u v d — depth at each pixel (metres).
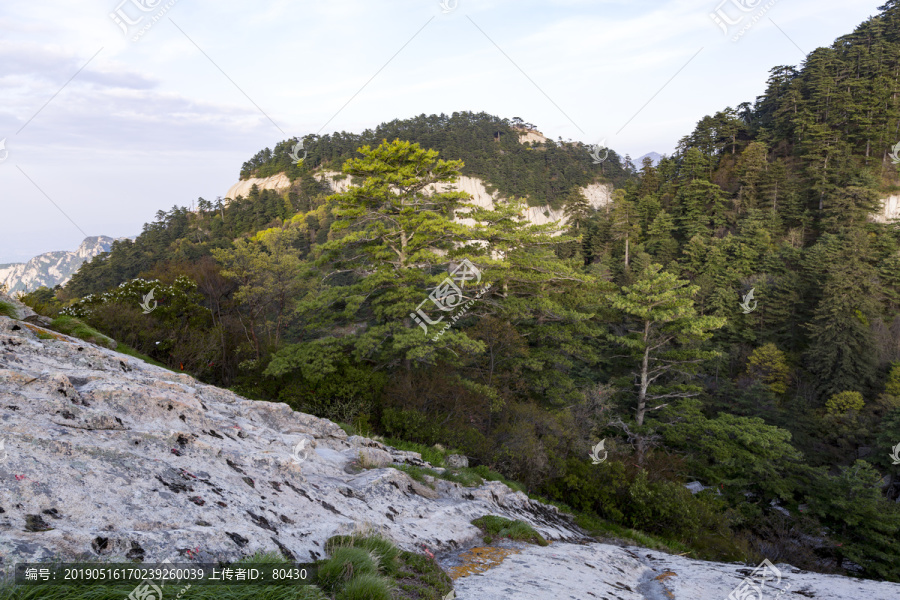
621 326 43.19
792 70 128.00
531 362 27.78
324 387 20.16
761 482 29.55
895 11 128.50
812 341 56.31
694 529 18.70
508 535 8.17
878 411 44.38
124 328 21.11
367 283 23.78
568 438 22.34
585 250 85.00
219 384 24.72
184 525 4.23
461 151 144.25
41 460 4.12
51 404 5.18
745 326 60.12
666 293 31.75
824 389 49.47
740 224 79.69
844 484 27.14
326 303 23.95
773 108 129.00
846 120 100.88
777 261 68.50
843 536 25.77
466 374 26.69
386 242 26.16
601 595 6.09
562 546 8.50
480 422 21.88
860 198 79.38
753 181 92.38
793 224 86.81
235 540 4.29
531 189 138.88
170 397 6.81
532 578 6.21
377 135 165.88
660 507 18.98
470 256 26.80
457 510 8.55
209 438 6.46
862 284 58.59
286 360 21.23
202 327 27.02
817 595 6.45
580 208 84.62
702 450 31.94
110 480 4.34
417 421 17.94
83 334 12.43
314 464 7.97
